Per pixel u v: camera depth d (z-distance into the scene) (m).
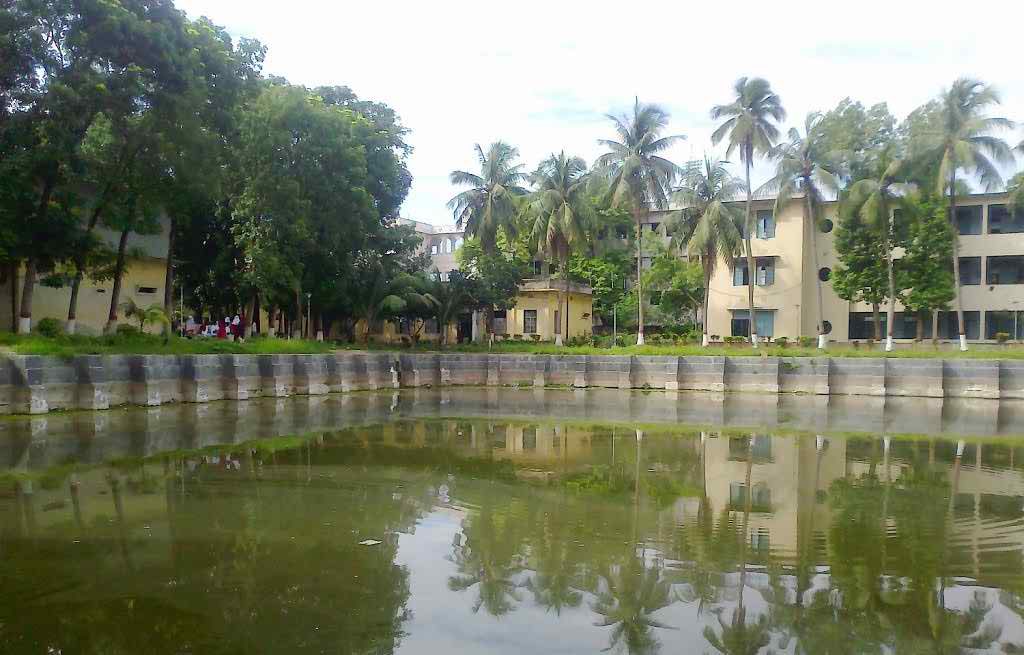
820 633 7.83
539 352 44.59
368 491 14.30
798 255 51.22
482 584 9.15
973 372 36.41
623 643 7.51
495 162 48.78
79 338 26.41
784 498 14.10
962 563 10.12
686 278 52.53
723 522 12.23
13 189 23.36
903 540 11.21
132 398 25.89
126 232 28.66
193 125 26.09
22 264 29.88
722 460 18.42
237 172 34.09
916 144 39.78
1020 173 43.88
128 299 33.28
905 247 44.47
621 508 13.20
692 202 44.69
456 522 12.10
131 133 25.72
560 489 14.79
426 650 7.25
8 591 8.61
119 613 8.00
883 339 51.59
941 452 19.81
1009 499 13.99
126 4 24.62
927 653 7.41
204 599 8.45
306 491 14.17
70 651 7.07
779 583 9.33
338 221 37.34
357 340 51.38
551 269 58.28
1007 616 8.30
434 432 23.08
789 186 43.19
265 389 31.55
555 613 8.27
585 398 36.22
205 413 25.70
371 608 8.28
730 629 7.90
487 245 48.88
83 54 24.25
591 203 50.56
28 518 11.81
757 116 42.34
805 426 25.52
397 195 46.34
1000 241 48.44
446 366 42.78
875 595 8.95
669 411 30.31
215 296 43.97
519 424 25.52
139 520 11.80
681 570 9.79
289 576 9.30
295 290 38.59
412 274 46.69
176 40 25.67
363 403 31.61
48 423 21.70
